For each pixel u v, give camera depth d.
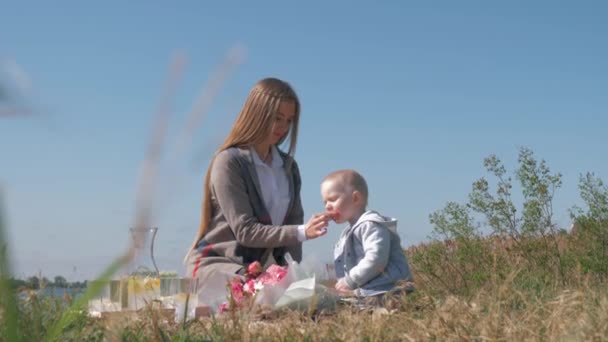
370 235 4.27
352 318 2.66
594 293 3.05
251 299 2.70
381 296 4.12
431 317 2.60
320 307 3.69
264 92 4.52
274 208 4.63
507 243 6.88
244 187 4.46
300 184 4.86
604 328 2.30
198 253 4.38
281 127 4.58
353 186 4.51
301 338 2.42
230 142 4.58
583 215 6.55
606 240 6.40
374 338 2.42
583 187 6.59
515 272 2.82
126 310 2.47
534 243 6.51
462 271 6.61
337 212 4.43
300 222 4.82
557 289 4.48
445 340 2.36
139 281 2.73
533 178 6.73
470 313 2.55
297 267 3.83
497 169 6.90
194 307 3.54
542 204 6.76
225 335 2.39
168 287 3.62
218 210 4.50
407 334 2.42
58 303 2.17
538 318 2.58
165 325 2.54
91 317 2.37
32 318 1.79
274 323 2.71
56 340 2.01
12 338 0.61
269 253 4.44
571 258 6.26
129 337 2.26
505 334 2.37
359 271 4.19
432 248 6.89
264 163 4.60
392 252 4.34
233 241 4.39
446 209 7.02
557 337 2.35
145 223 0.43
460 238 6.82
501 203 6.84
